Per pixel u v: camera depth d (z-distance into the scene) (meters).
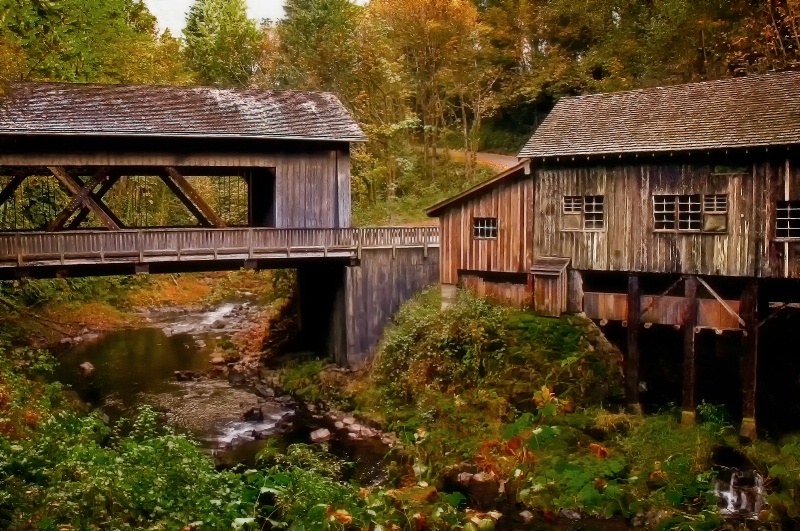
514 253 19.58
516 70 41.09
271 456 13.76
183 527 7.71
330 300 23.56
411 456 14.44
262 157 21.77
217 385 22.72
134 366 24.58
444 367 18.38
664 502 8.66
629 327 17.56
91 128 19.17
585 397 17.08
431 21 36.28
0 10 25.41
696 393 18.64
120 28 33.16
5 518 7.19
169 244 19.72
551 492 12.23
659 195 16.98
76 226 20.81
